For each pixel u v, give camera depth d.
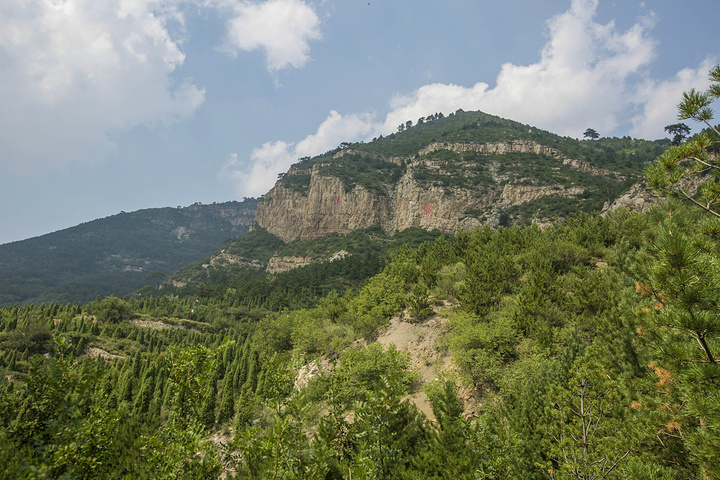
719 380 7.94
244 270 164.00
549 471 13.88
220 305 108.88
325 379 14.03
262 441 10.99
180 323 88.12
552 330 26.52
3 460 8.47
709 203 9.58
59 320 74.81
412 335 36.62
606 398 13.67
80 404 9.27
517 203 119.62
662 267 8.77
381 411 13.07
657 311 9.24
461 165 143.75
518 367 24.59
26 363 54.28
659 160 10.27
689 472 11.73
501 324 28.69
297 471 10.49
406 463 17.05
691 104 9.55
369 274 106.31
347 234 152.38
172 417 11.05
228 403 40.22
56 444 8.82
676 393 11.79
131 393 43.00
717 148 9.88
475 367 26.62
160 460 9.72
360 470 12.05
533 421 17.08
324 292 103.75
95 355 63.56
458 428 17.05
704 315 7.92
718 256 8.56
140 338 72.12
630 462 9.69
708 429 8.72
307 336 43.06
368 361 29.22
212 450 10.47
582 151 140.00
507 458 14.94
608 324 19.78
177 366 11.29
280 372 12.40
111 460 10.74
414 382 31.11
